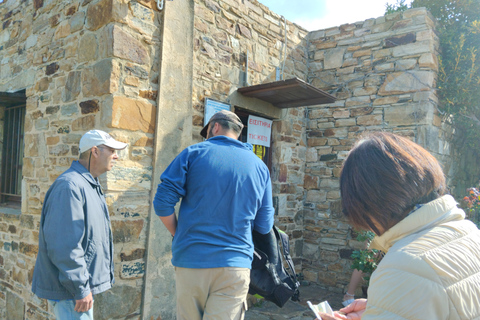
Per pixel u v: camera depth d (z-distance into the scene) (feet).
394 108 14.43
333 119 16.05
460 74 14.30
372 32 15.16
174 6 10.09
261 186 6.36
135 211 9.03
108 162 7.13
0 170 13.69
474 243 2.41
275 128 15.01
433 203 2.53
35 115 11.18
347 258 15.12
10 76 12.85
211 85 11.71
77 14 9.73
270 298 7.17
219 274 5.57
